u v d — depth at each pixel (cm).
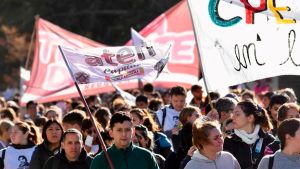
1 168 1619
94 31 6247
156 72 1423
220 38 1507
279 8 1499
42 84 2638
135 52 1419
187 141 1486
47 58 2652
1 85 7712
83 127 1628
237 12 1508
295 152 1206
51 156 1453
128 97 2334
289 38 1505
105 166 1287
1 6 7094
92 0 6288
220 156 1254
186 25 2530
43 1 6512
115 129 1282
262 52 1510
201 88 2055
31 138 1636
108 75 1388
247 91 2048
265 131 1422
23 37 6981
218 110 1580
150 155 1295
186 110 1555
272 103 1694
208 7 1507
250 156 1398
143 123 1673
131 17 5959
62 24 6347
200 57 1507
